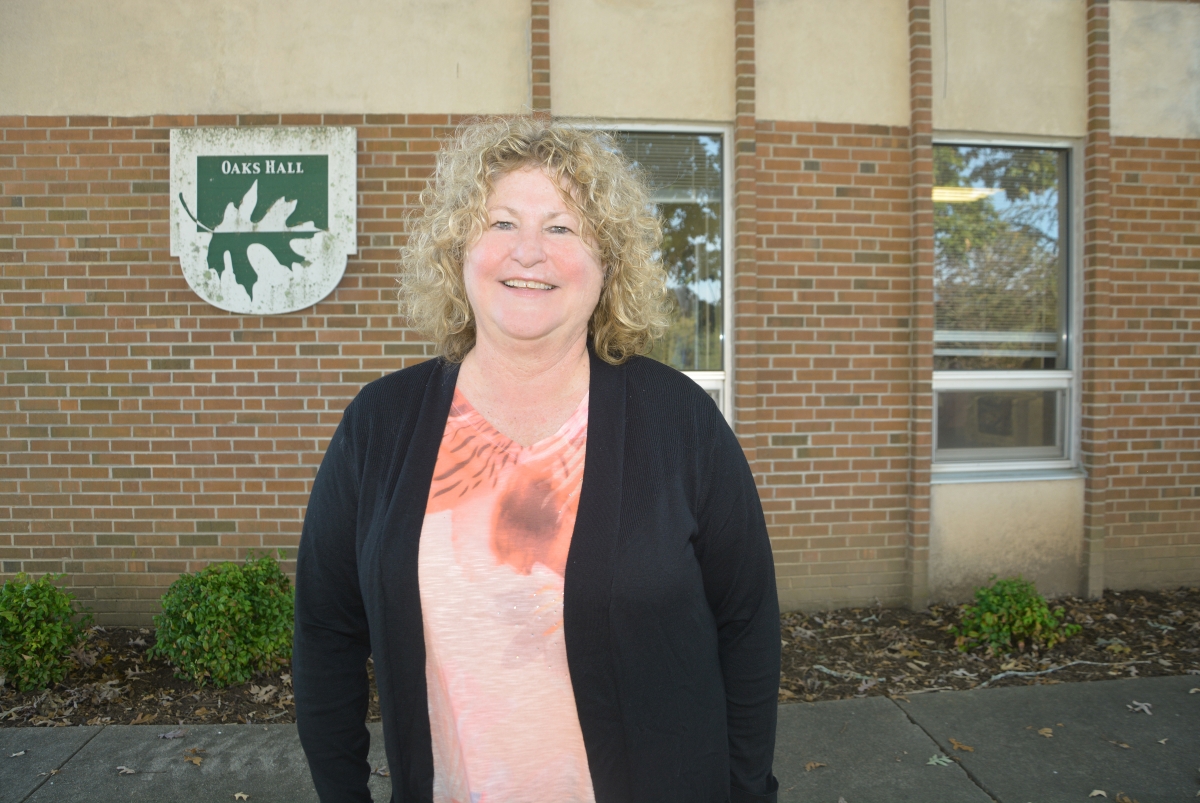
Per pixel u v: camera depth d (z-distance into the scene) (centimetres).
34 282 432
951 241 502
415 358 443
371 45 441
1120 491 505
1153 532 508
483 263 124
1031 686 370
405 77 443
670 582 116
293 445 440
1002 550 490
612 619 114
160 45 433
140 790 285
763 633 133
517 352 125
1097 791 285
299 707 132
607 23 454
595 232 128
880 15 470
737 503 128
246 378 438
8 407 434
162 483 438
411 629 117
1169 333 504
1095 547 491
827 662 402
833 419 470
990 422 506
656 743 119
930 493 475
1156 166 499
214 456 438
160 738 320
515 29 447
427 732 121
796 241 464
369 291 441
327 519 129
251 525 440
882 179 471
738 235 456
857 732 328
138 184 433
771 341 464
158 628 378
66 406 435
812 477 470
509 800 117
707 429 128
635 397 130
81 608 438
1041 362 512
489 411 128
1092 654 408
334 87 440
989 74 484
